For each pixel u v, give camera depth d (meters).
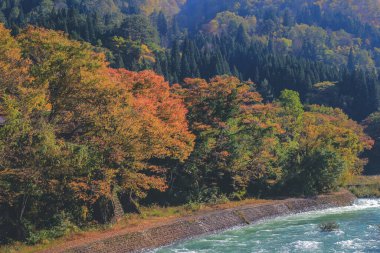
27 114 24.84
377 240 27.02
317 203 44.97
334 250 24.56
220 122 44.22
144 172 40.00
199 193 41.66
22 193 25.72
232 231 32.47
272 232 31.33
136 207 35.62
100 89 29.94
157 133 31.78
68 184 27.55
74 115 29.33
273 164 49.59
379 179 67.50
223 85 45.69
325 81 107.62
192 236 30.52
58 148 25.77
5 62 27.28
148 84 38.41
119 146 29.59
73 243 25.47
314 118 63.97
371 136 83.69
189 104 44.53
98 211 31.41
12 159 25.34
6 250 23.77
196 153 41.91
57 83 29.06
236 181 45.28
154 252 25.89
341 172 50.91
